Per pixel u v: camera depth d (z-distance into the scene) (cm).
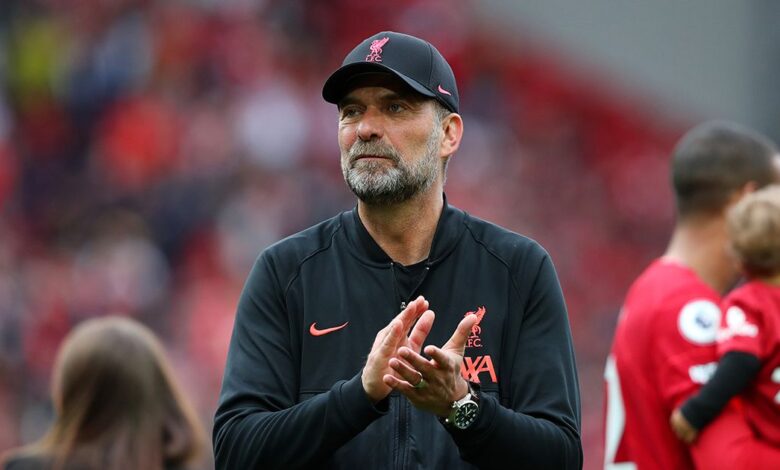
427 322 941
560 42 6081
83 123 5472
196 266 4994
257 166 5375
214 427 1014
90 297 4784
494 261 1053
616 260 6278
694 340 1197
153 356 1220
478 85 6353
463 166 6125
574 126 6344
